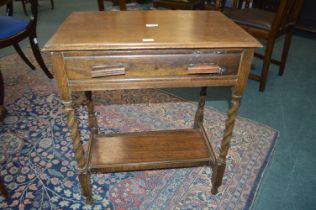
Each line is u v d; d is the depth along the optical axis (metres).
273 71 2.48
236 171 1.40
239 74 0.93
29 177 1.34
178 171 1.40
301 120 1.81
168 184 1.32
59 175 1.35
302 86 2.24
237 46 0.86
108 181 1.33
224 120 1.79
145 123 1.74
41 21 3.67
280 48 2.96
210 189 1.30
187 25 1.03
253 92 2.13
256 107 1.94
